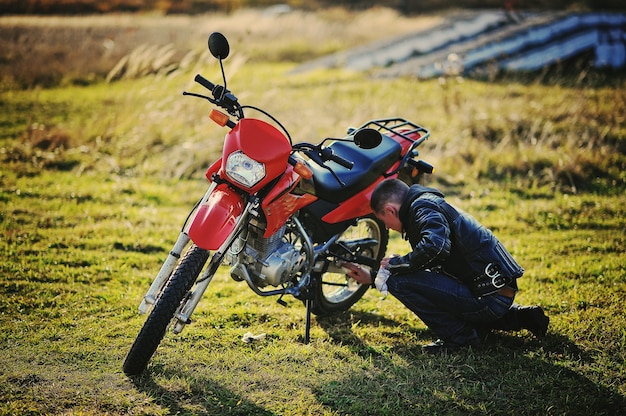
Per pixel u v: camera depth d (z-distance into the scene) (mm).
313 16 29734
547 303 6289
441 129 12375
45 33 22406
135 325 5832
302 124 12078
